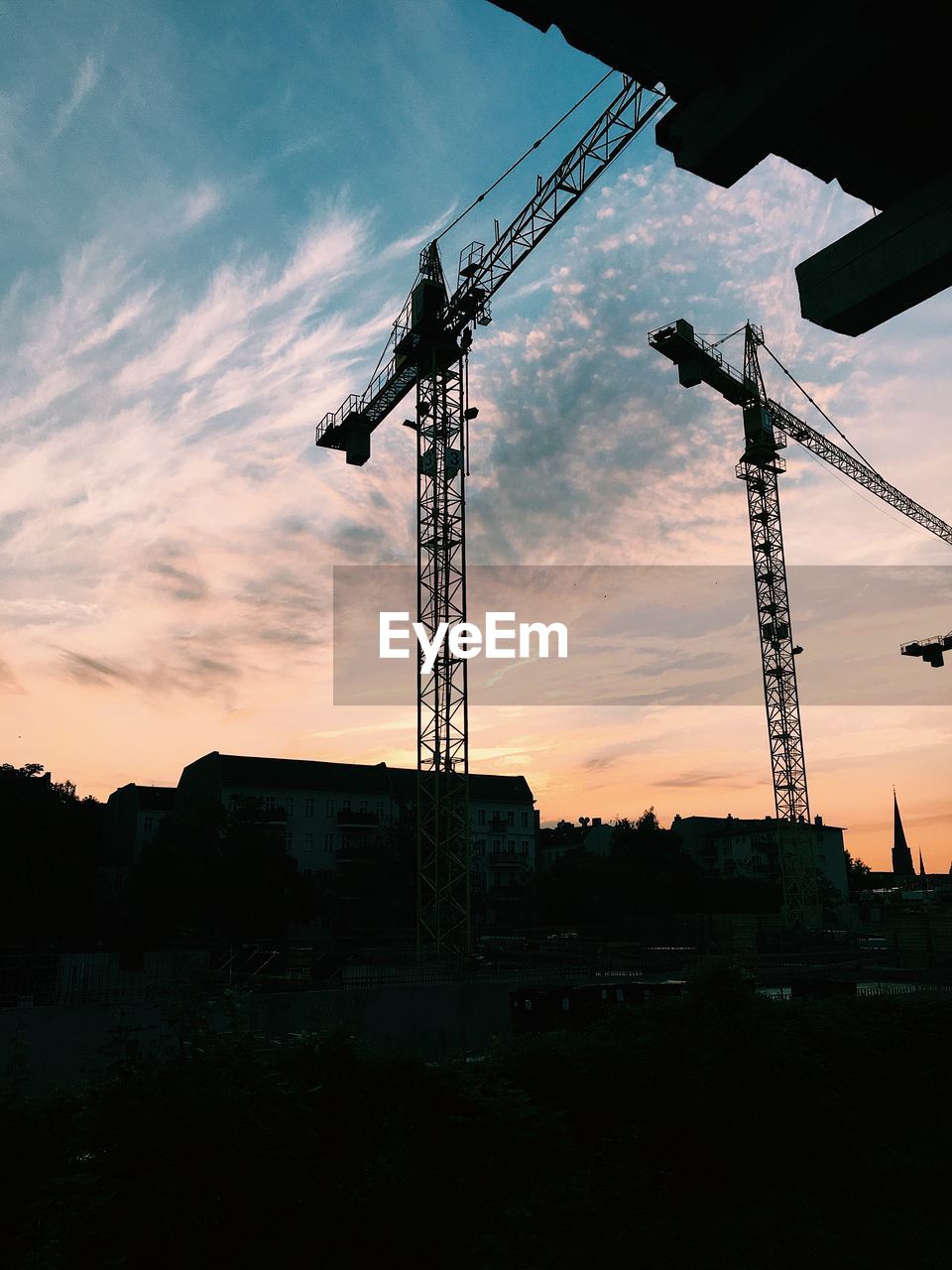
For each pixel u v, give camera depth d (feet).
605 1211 26.22
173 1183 18.33
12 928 173.27
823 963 159.33
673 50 19.34
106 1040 69.62
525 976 102.06
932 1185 33.32
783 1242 27.35
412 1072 23.90
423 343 174.60
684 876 272.51
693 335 260.21
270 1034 75.56
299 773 276.41
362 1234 20.83
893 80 20.03
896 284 18.99
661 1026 35.19
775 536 284.20
